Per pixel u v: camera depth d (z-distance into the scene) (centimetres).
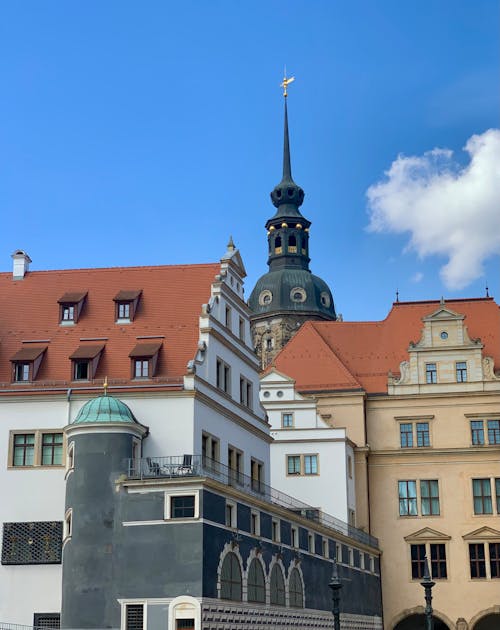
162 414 5600
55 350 6006
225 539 5031
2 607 5475
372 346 9450
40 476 5659
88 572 4950
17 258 6594
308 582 6331
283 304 13600
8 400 5784
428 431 8862
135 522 4859
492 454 8694
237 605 5078
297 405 8362
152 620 4700
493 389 8825
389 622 8462
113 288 6391
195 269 6462
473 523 8588
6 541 5572
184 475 4966
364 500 8600
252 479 6219
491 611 8388
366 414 8975
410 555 8606
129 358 5866
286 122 14825
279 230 14075
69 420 5719
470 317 9406
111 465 5128
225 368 6272
